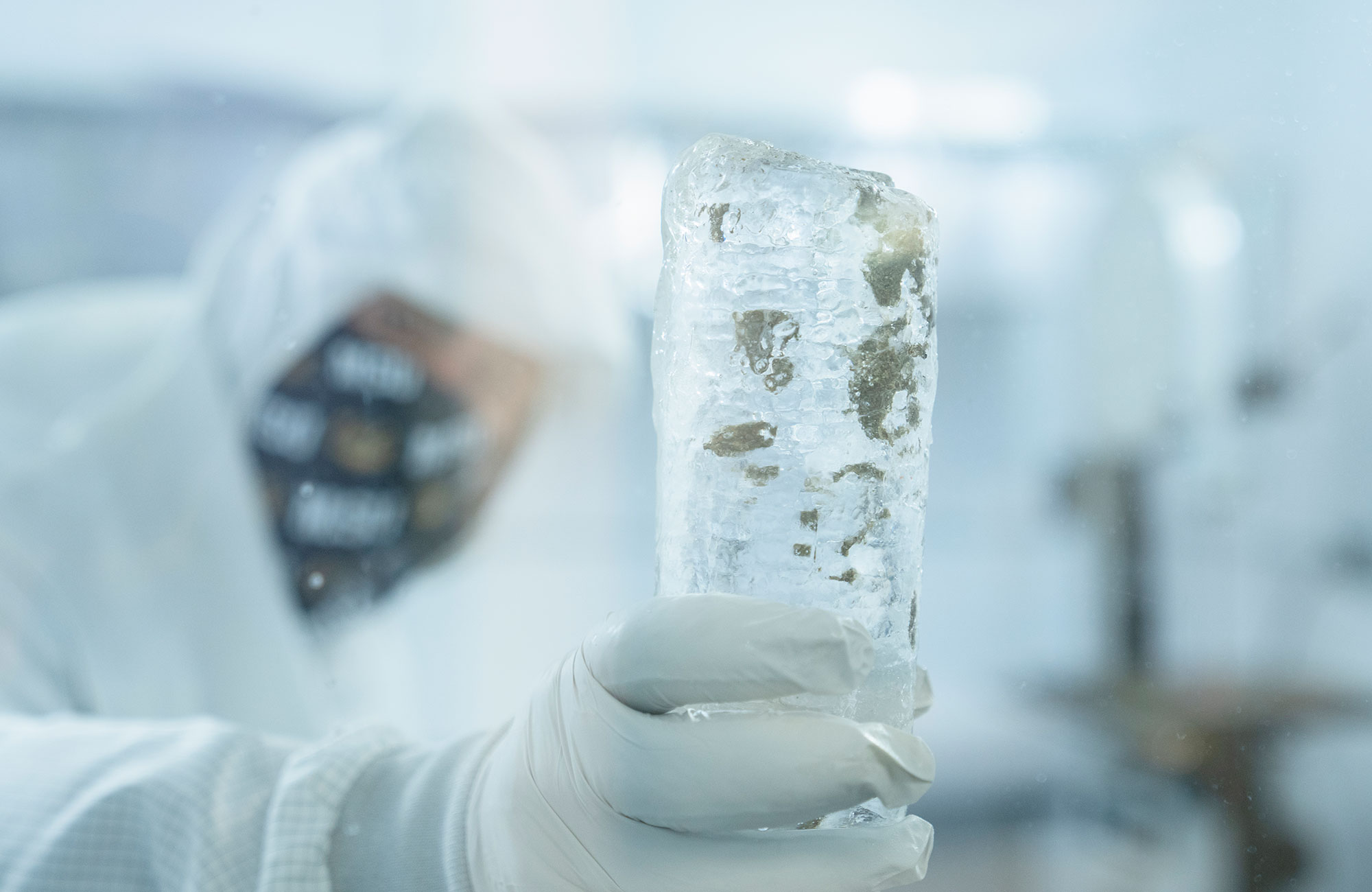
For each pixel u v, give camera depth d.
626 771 0.33
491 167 0.80
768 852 0.34
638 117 1.48
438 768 0.40
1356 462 1.00
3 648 0.75
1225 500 1.03
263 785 0.40
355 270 0.75
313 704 0.83
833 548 0.33
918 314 0.34
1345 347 0.96
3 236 1.46
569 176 1.43
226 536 0.77
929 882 1.11
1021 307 1.41
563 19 1.42
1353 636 1.00
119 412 0.76
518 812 0.36
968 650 1.40
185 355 0.77
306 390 0.77
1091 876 1.07
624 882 0.35
